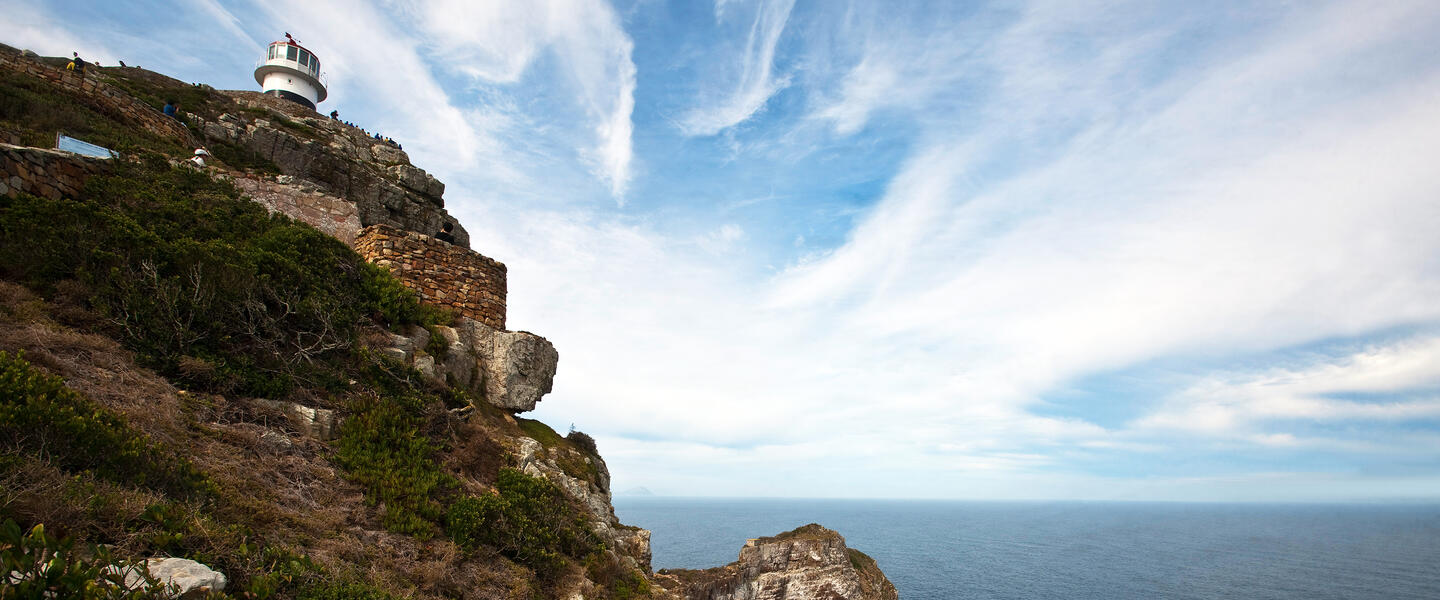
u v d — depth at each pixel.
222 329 12.44
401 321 18.48
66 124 20.50
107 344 10.55
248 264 14.12
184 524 7.28
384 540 10.17
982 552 184.12
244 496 8.95
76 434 7.40
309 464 10.91
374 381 14.76
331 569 8.40
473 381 19.83
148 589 5.62
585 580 13.84
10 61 22.56
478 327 21.09
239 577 7.14
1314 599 114.06
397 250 20.38
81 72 25.08
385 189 41.16
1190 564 164.75
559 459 19.89
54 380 8.16
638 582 16.36
